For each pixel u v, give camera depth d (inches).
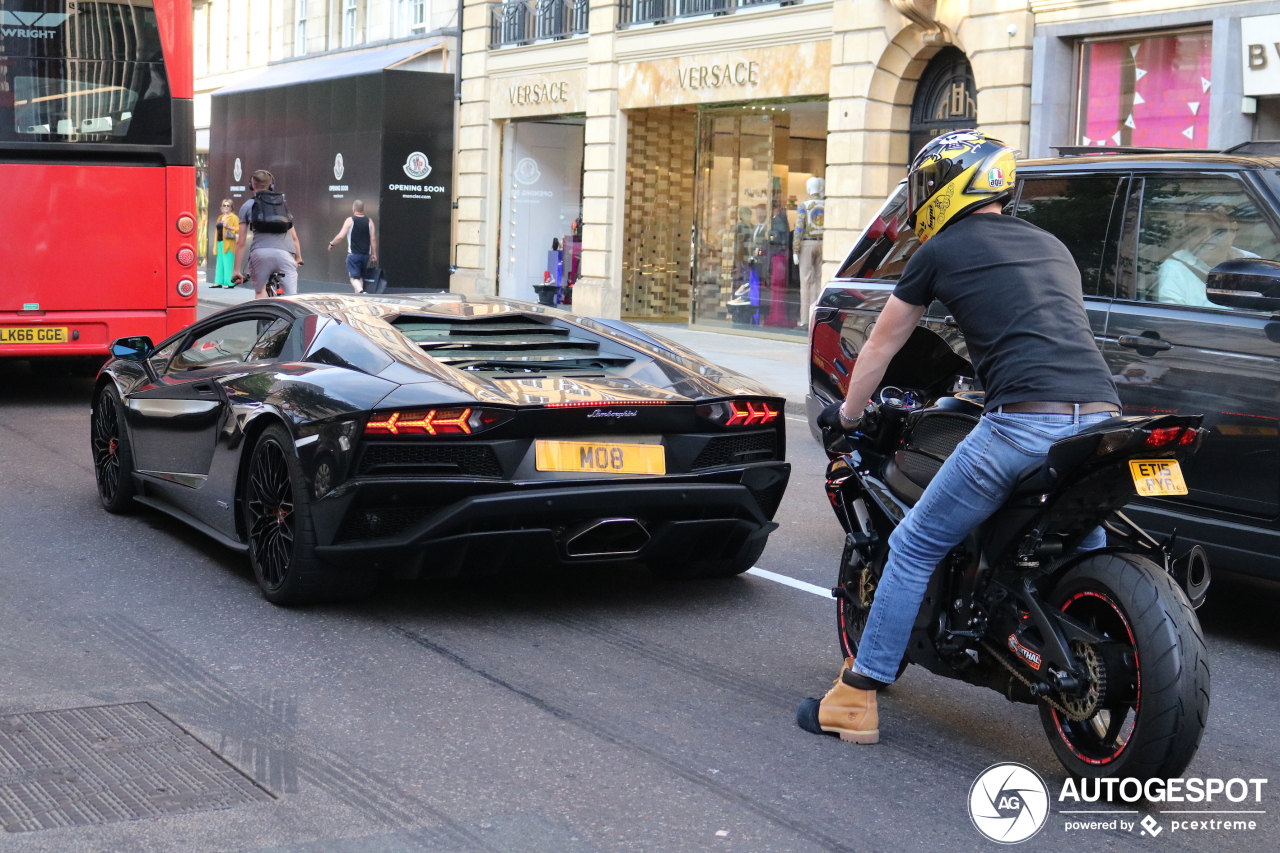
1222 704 192.1
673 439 221.6
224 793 148.3
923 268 156.1
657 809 147.5
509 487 208.8
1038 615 152.9
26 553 256.4
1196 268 227.1
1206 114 581.6
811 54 785.6
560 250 1116.5
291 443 215.9
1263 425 212.1
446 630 214.1
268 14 1509.6
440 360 224.5
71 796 146.3
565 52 1014.4
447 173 1109.7
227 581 239.5
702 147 894.4
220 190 1350.9
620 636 213.9
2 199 437.1
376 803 146.9
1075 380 148.3
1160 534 226.1
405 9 1237.1
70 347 449.1
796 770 160.2
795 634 217.6
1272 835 146.6
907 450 174.4
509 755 162.2
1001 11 651.5
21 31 436.8
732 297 872.9
